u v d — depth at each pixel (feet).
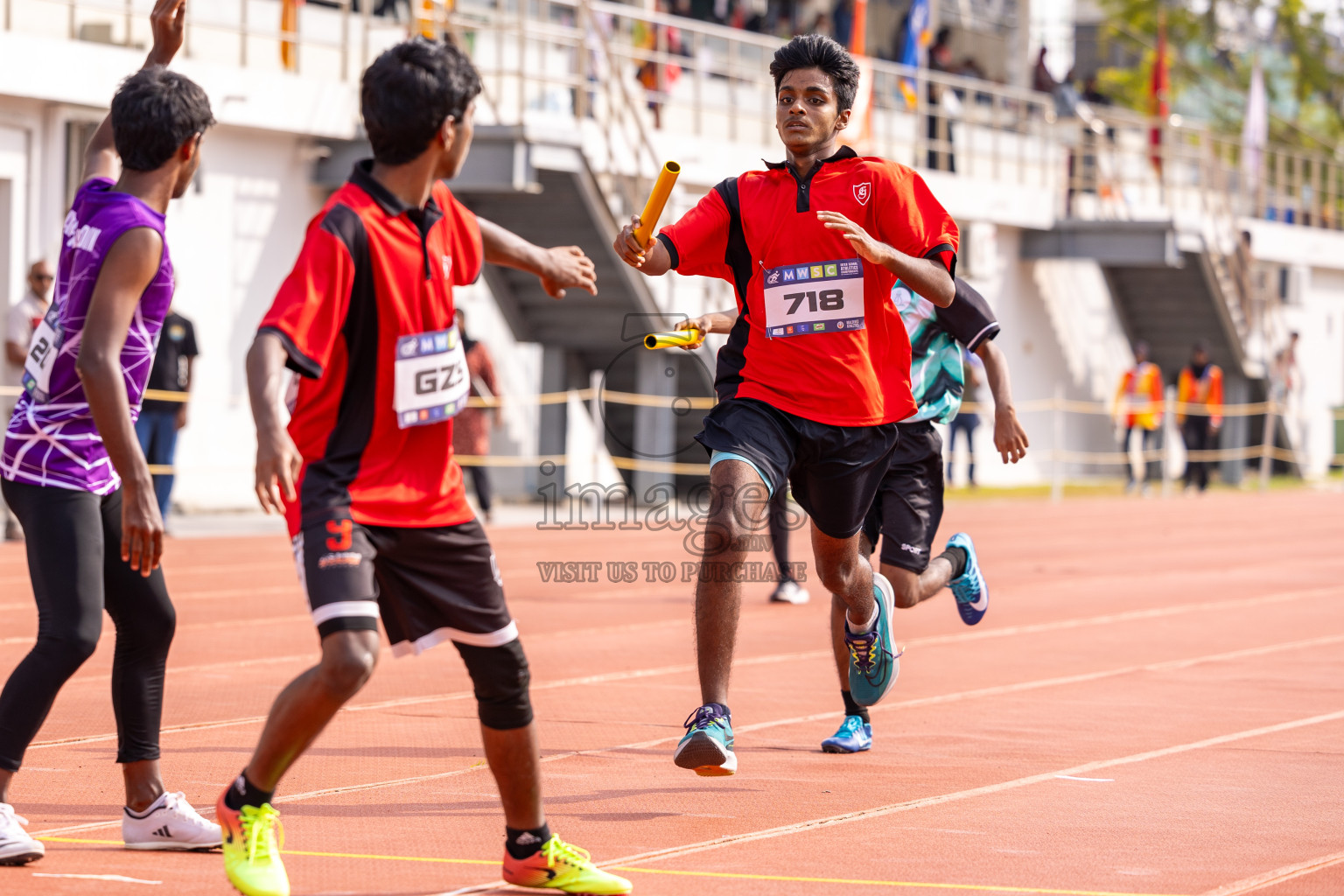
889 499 56.03
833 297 47.85
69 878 37.06
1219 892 37.27
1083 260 244.01
